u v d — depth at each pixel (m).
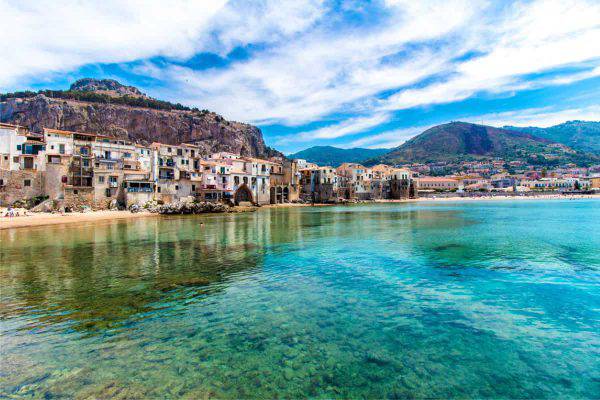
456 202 144.25
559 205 99.81
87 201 70.56
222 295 16.05
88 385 8.70
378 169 191.38
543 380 8.83
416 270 20.67
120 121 177.12
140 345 10.93
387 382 8.79
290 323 12.66
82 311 14.01
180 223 54.16
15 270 21.30
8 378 9.04
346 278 19.02
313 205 124.62
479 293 15.95
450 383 8.71
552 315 13.12
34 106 162.12
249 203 105.31
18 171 65.00
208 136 197.25
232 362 9.84
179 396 8.22
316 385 8.67
